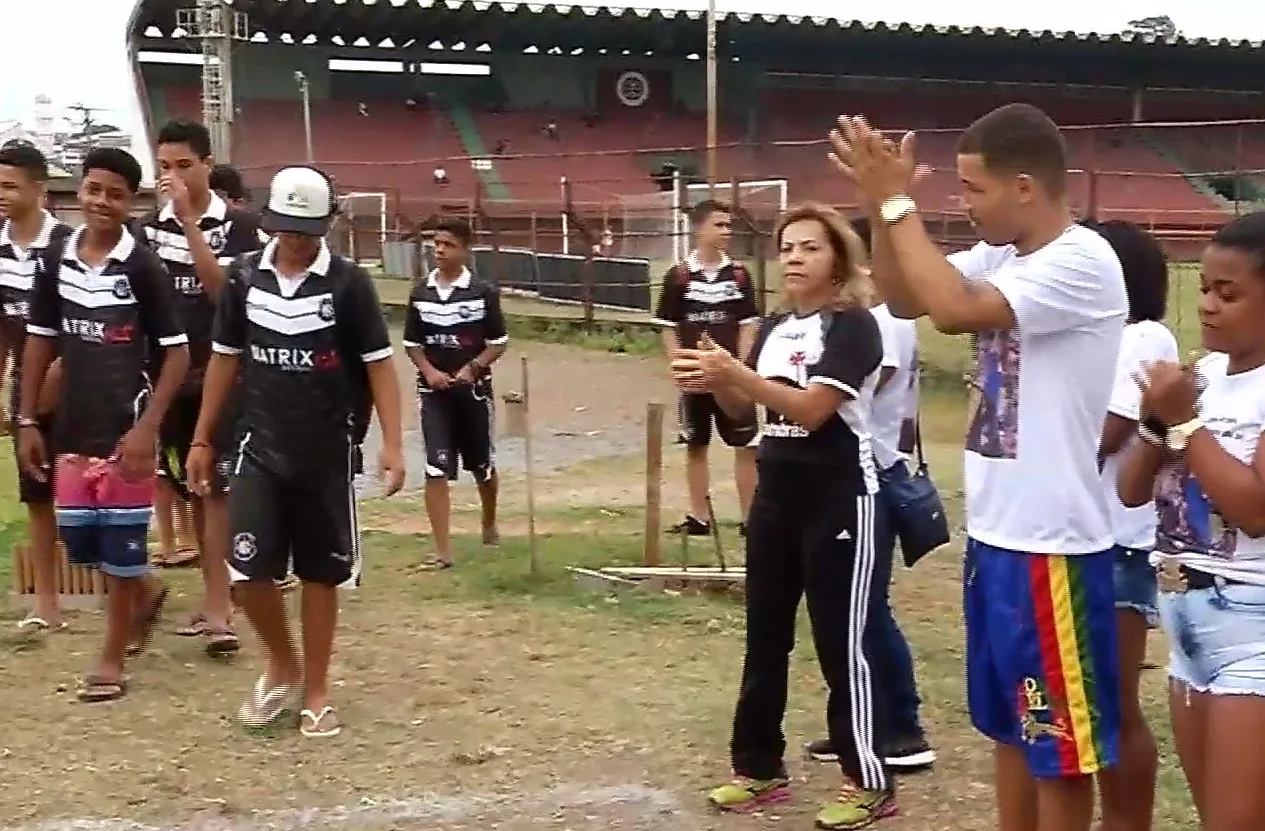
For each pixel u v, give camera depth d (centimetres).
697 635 654
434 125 4303
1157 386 303
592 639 646
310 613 514
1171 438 305
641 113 4522
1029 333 322
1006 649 333
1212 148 4412
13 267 625
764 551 434
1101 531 331
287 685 530
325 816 446
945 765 494
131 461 534
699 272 860
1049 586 326
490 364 807
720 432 859
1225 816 308
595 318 2142
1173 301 1655
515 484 1114
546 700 558
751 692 447
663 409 791
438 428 795
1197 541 317
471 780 476
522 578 762
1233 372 316
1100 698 330
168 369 545
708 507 805
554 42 4369
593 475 1156
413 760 493
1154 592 379
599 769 486
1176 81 4712
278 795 462
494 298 805
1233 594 309
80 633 642
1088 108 4722
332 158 4103
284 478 498
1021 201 324
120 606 552
